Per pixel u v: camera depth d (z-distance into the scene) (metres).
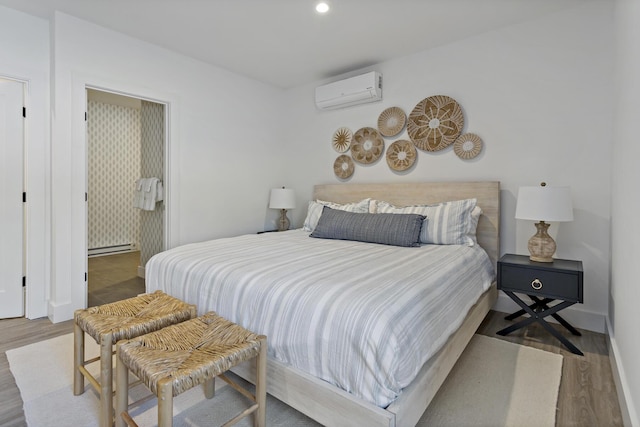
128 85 2.92
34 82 2.58
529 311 2.29
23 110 2.57
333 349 1.26
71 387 1.69
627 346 1.48
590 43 2.41
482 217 2.80
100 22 2.70
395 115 3.38
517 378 1.80
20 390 1.67
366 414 1.14
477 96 2.90
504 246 2.80
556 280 2.16
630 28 1.53
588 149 2.43
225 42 3.05
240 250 2.25
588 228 2.44
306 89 4.15
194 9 2.51
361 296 1.34
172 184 3.29
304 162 4.20
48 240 2.68
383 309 1.25
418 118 3.22
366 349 1.17
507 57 2.75
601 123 2.37
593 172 2.41
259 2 2.41
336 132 3.87
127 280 3.86
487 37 2.84
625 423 1.41
